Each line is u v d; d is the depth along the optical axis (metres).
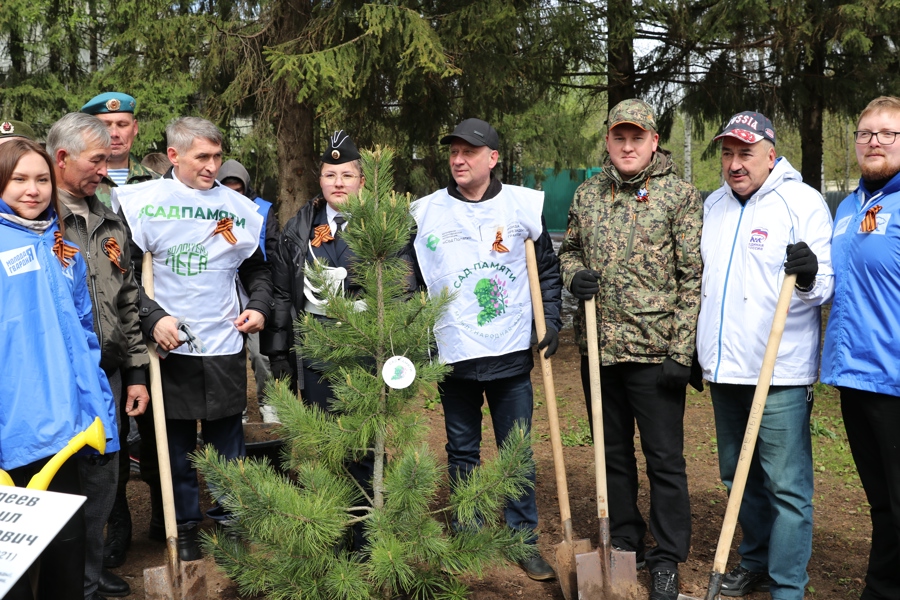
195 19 8.16
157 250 3.56
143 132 14.89
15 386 2.64
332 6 7.76
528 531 3.39
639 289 3.52
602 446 3.39
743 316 3.36
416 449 2.99
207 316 3.62
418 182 13.02
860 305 3.13
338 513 3.09
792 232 3.28
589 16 8.39
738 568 3.69
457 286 3.63
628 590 3.35
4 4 16.28
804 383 3.29
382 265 3.21
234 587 3.60
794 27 8.81
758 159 3.33
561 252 3.87
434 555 3.03
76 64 18.30
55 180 2.84
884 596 3.38
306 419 3.15
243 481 2.97
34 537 2.23
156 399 3.35
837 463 5.63
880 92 9.92
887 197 3.09
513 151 20.97
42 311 2.71
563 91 10.14
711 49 9.98
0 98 17.75
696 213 3.54
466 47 7.84
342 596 3.03
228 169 4.97
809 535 3.37
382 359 3.20
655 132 3.56
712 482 5.19
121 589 3.50
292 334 3.85
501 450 3.18
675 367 3.43
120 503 3.85
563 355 9.45
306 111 8.54
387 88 8.48
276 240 4.01
